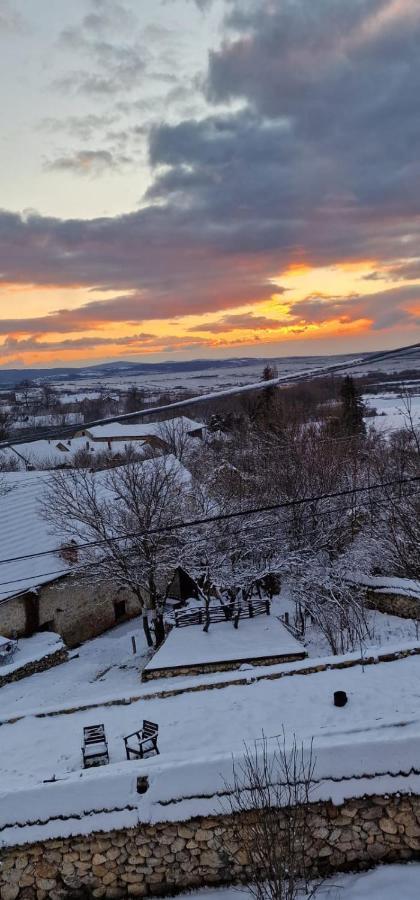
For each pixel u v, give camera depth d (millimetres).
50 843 7957
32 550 23594
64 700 15570
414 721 8773
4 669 17656
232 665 14219
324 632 17312
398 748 8180
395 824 7941
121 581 21484
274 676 11422
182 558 20156
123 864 7957
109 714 11031
